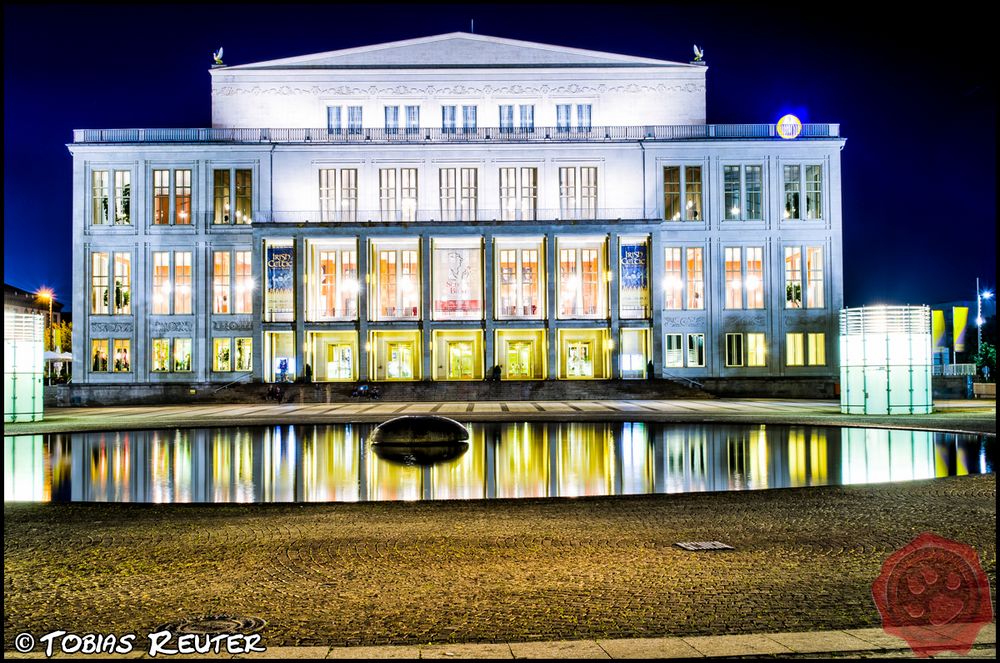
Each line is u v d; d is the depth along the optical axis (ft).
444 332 218.38
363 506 46.11
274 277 200.03
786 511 43.55
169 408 165.99
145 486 57.72
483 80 218.79
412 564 31.96
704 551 34.06
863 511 43.27
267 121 218.38
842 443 81.92
